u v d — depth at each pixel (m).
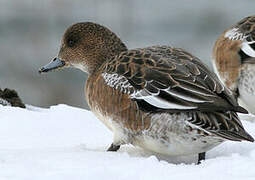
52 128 12.13
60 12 30.58
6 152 9.86
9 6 30.84
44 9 30.45
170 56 10.10
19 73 26.78
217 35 31.48
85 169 8.59
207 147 9.45
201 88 9.27
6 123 12.21
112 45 11.76
